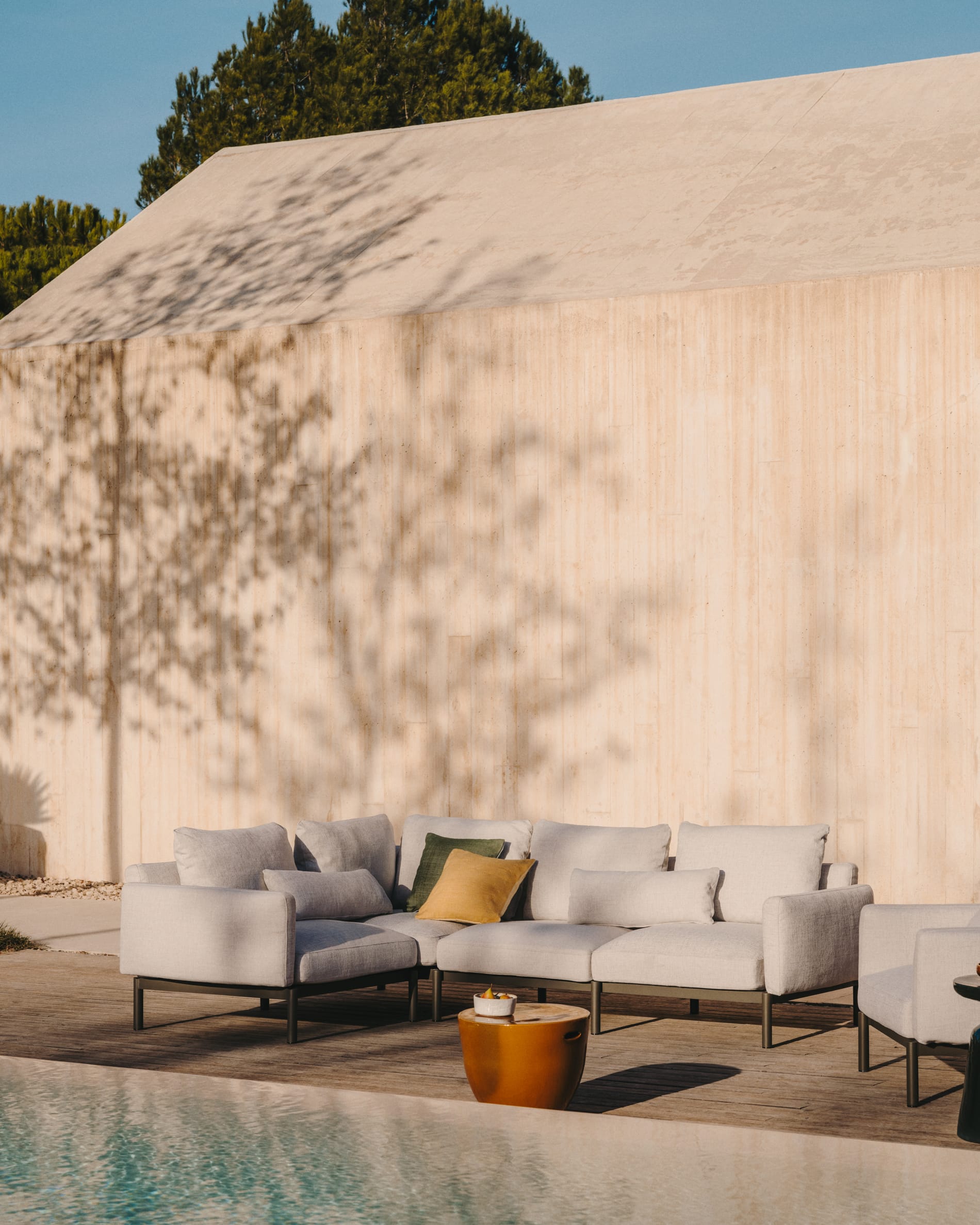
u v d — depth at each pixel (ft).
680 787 25.63
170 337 30.27
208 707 29.73
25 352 31.68
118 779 30.55
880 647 24.32
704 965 16.80
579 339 26.61
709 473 25.58
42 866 31.24
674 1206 6.51
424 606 27.86
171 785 30.04
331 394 28.76
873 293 24.49
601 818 26.22
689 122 31.81
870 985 15.14
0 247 70.08
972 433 23.81
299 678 28.94
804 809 24.73
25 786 31.48
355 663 28.43
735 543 25.36
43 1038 17.25
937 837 23.85
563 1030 13.14
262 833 19.90
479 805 27.27
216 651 29.71
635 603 26.09
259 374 29.43
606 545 26.35
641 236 28.12
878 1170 7.02
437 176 33.24
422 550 27.89
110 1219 6.51
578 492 26.58
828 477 24.75
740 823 25.18
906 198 26.48
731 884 18.75
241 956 17.04
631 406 26.21
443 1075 15.28
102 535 30.89
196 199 36.06
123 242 35.27
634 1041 17.10
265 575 29.30
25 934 24.94
